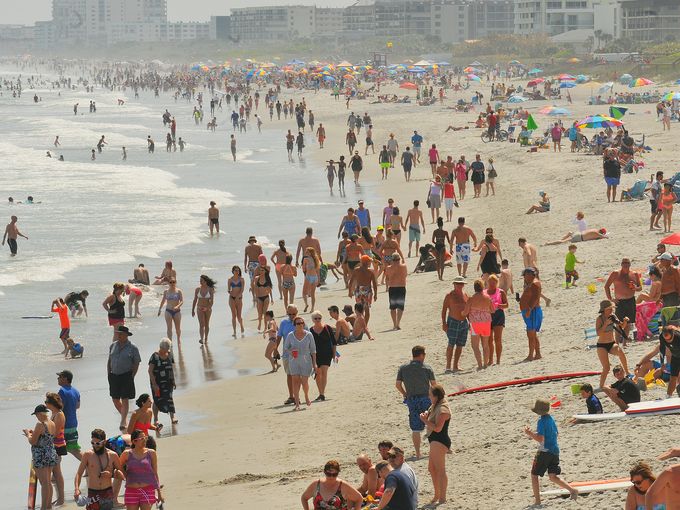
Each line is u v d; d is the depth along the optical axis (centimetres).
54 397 4256
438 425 3528
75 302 7969
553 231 9512
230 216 12812
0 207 14025
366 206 13050
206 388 5928
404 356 6050
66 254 10456
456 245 8162
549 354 5466
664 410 4053
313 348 5272
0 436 5200
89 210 13675
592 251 8281
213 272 9538
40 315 7969
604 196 11019
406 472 3108
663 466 3359
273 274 9431
